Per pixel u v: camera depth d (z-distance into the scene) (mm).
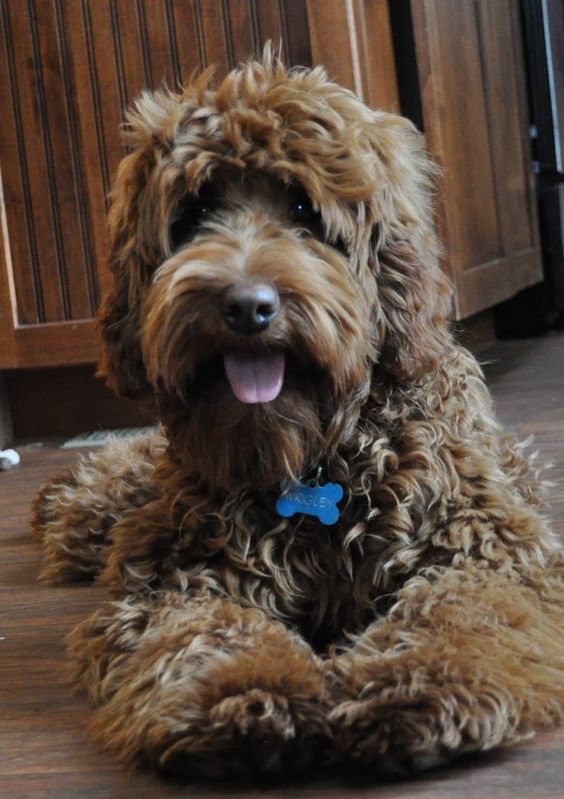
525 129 3100
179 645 1047
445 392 1211
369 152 1172
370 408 1183
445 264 2225
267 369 1108
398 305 1191
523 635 1033
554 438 1842
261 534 1155
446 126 2316
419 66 2232
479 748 960
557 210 3293
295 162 1139
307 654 1035
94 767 1016
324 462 1175
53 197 2211
